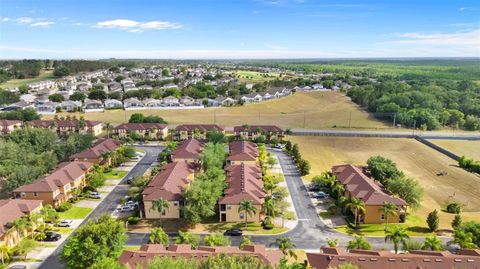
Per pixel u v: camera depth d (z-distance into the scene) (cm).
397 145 15662
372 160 10781
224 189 9150
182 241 6706
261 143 15050
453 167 12838
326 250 6191
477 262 5647
